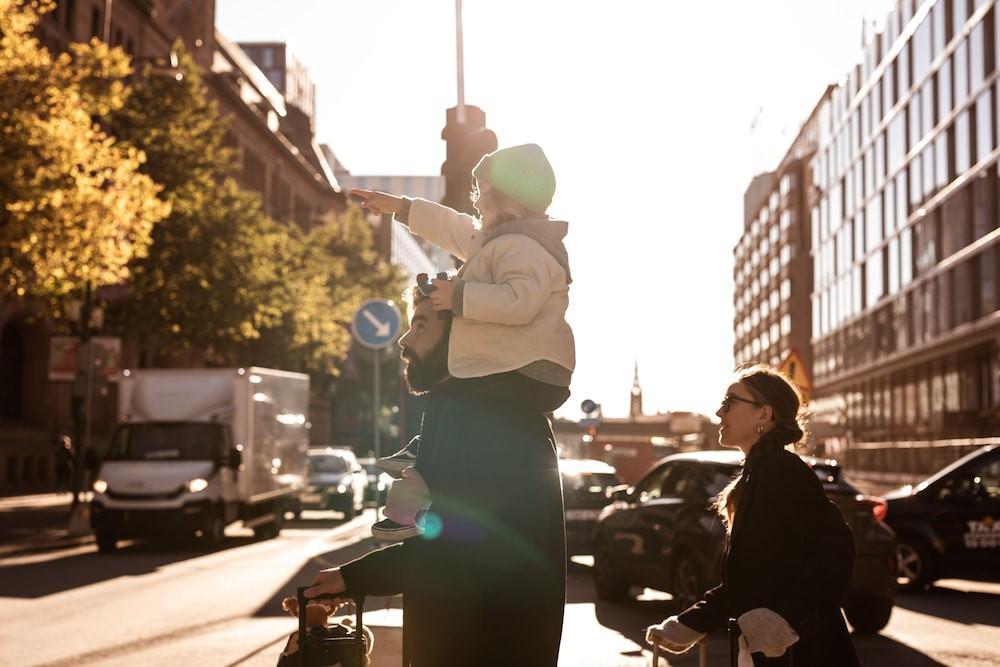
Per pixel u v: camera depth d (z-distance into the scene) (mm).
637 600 15969
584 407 48375
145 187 26406
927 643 11828
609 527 15484
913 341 60688
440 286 3221
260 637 11484
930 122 57875
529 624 3213
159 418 24938
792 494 4039
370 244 71938
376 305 18234
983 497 17422
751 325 135625
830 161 82812
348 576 3209
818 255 88125
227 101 74438
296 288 46719
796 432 4223
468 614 3193
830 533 3990
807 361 102688
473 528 3205
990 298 49438
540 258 3266
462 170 11141
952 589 18328
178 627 12219
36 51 24438
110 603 14375
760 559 4027
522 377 3271
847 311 77000
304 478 30953
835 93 80875
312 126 104062
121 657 10258
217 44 80438
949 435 53750
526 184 3354
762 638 3777
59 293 27219
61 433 48938
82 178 24469
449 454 3256
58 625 12391
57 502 37562
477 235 3416
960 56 53250
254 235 40594
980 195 50531
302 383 31016
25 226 23531
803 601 3854
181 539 27953
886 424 67812
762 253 126062
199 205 39000
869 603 12617
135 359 55438
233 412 25344
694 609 4121
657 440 70062
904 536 17500
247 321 39812
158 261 38188
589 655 10844
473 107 11234
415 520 3264
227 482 24719
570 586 17953
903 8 62906
